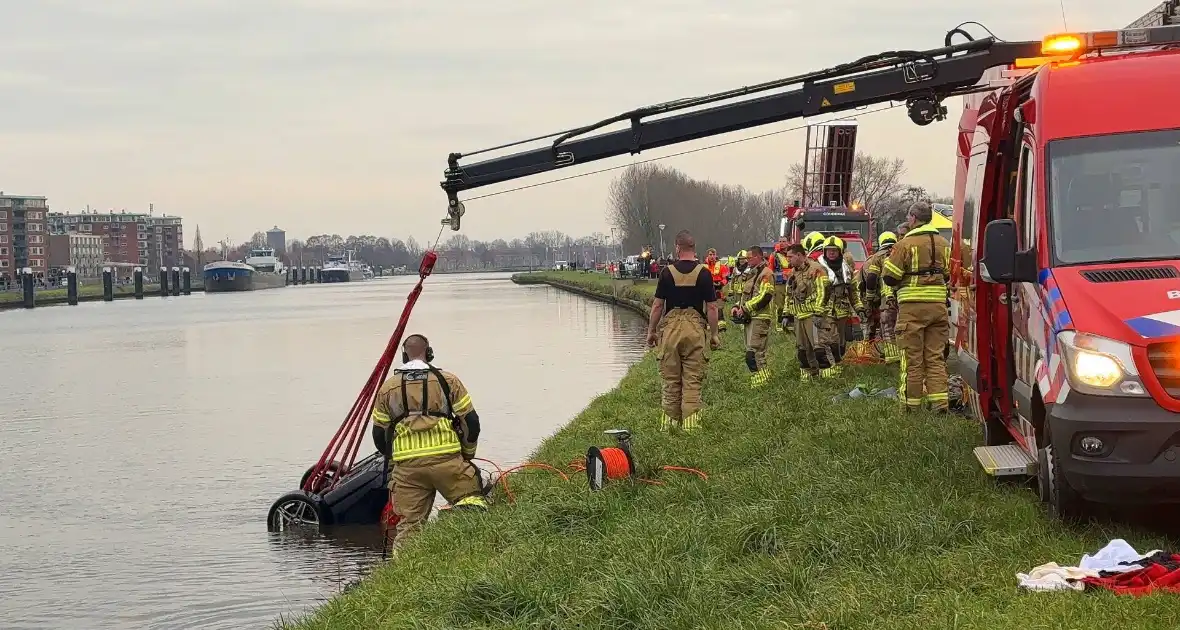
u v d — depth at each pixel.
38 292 136.88
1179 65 8.84
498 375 28.62
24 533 13.57
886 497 8.65
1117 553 6.82
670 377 13.48
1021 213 9.38
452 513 10.64
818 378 17.39
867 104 14.49
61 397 28.77
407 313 14.02
